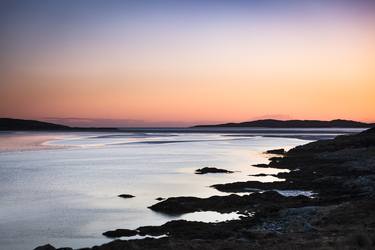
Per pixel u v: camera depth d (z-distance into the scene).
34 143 162.38
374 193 44.47
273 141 182.75
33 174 70.62
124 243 28.12
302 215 35.94
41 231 36.38
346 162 75.69
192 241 28.88
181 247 26.62
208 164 88.38
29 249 31.77
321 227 31.03
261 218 36.62
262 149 133.25
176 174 72.38
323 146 107.81
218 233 31.61
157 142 177.88
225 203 45.09
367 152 85.69
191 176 69.81
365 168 66.94
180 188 57.75
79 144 159.38
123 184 60.81
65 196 51.41
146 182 62.94
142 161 93.94
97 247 27.69
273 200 45.94
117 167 82.00
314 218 34.44
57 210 44.03
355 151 88.88
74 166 83.06
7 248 32.00
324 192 50.38
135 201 48.66
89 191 54.84
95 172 74.25
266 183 58.38
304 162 84.88
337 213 34.97
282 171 76.38
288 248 24.67
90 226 37.94
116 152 119.69
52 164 86.00
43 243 33.16
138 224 38.66
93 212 43.25
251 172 75.25
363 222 31.28
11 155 106.12
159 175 70.88
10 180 63.50
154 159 98.94
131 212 43.25
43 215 41.84
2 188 56.53
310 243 25.67
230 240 28.83
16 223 38.91
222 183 62.12
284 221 34.69
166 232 34.47
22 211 43.44
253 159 99.75
